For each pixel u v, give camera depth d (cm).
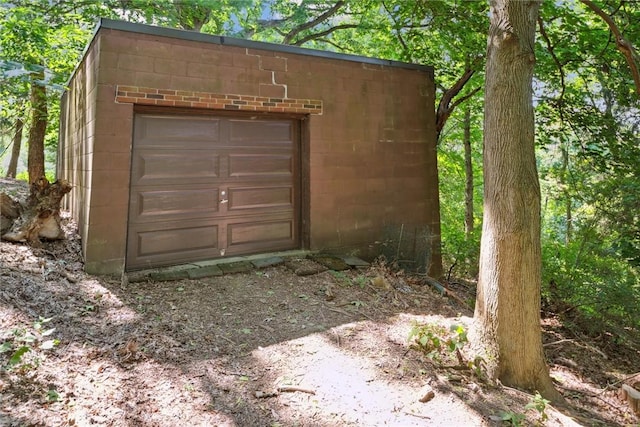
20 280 352
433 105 671
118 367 264
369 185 610
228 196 533
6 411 198
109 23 434
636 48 617
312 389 265
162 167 489
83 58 539
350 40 1382
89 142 461
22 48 732
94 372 253
